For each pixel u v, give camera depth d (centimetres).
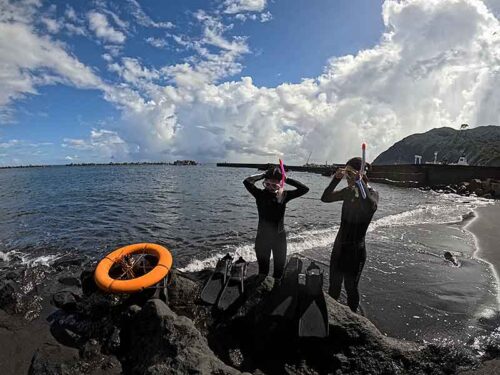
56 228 1177
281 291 446
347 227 458
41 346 426
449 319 493
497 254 830
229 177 5175
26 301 545
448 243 941
